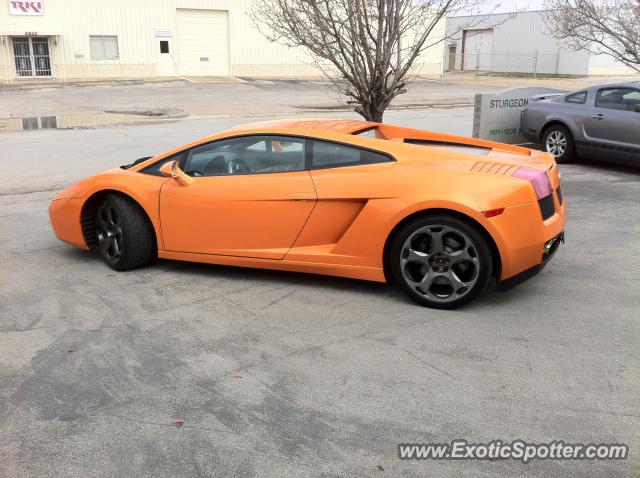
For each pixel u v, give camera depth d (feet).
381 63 23.76
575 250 18.69
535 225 13.61
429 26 25.32
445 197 13.44
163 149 40.86
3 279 16.72
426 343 12.54
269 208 15.30
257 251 15.67
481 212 13.16
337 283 15.98
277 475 8.61
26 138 47.60
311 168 15.24
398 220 13.99
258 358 12.05
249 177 15.66
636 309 14.16
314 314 14.10
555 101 33.78
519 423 9.73
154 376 11.39
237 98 88.48
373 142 15.08
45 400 10.61
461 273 13.97
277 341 12.77
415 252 14.06
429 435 9.47
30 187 29.48
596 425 9.63
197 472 8.70
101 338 13.01
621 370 11.32
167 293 15.56
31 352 12.39
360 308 14.37
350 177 14.65
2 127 56.34
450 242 13.85
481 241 13.42
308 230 15.12
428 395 10.59
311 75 130.52
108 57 115.14
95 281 16.51
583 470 8.59
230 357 12.10
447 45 169.07
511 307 14.32
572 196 26.00
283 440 9.39
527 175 13.96
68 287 16.07
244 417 10.03
